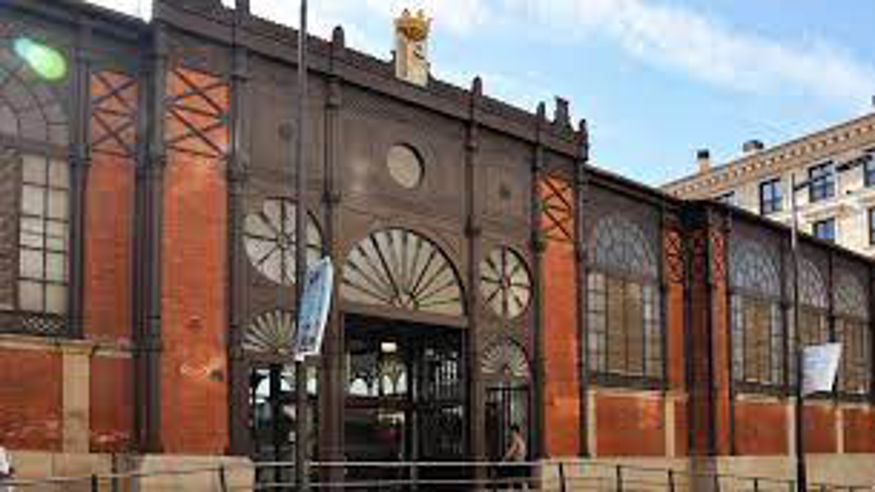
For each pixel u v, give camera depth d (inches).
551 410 1111.6
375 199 980.6
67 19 815.1
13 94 793.6
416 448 1073.5
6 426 758.5
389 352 1099.9
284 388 924.0
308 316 652.7
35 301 789.2
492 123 1083.3
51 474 771.4
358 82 971.3
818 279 1624.0
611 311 1242.0
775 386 1466.5
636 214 1302.9
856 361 1695.4
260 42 903.1
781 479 1393.9
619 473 1082.1
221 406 848.9
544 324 1117.1
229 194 874.8
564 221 1160.2
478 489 1020.5
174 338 828.6
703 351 1349.7
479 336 1050.1
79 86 820.6
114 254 824.9
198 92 866.1
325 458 910.4
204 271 852.6
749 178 2755.9
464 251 1050.7
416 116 1024.9
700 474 1286.9
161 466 804.0
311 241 931.3
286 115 924.6
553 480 1087.0
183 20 856.3
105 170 827.4
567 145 1162.6
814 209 2576.3
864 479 1651.1
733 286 1402.6
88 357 801.6
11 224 783.1
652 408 1284.4
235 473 843.4
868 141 2480.3
